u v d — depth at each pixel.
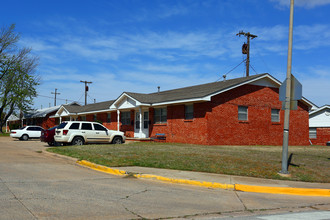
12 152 16.33
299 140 26.27
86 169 11.36
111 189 8.11
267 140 24.02
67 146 18.00
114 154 14.03
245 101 22.91
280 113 25.12
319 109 33.34
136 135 27.97
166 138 24.14
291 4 10.67
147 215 6.00
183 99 21.38
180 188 8.77
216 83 26.16
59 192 7.46
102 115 34.66
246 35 34.75
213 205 7.11
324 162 13.63
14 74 42.97
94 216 5.71
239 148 18.67
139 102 24.33
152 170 10.90
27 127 30.16
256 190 8.95
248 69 34.34
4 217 5.37
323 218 6.24
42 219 5.36
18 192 7.25
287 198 8.32
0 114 44.47
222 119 21.47
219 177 10.12
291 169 11.59
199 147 18.06
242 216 6.30
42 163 12.36
